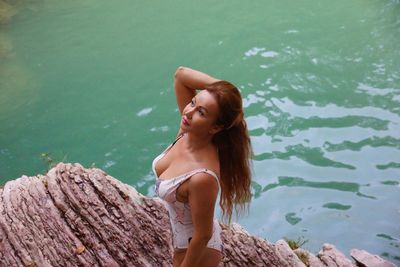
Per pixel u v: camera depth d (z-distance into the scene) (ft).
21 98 33.53
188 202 9.61
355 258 17.28
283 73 34.71
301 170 27.63
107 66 36.17
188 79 10.53
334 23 39.78
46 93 33.91
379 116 30.86
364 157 28.25
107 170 28.27
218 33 39.22
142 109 32.53
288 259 15.39
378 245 23.40
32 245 13.84
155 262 13.87
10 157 29.17
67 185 15.20
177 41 38.45
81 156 29.12
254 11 41.91
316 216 25.05
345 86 33.30
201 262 10.39
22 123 31.58
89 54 37.42
